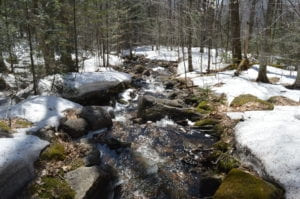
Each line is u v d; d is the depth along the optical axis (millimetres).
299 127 5930
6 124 6711
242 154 5801
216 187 5309
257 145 5559
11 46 9242
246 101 8867
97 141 7301
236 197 4359
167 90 13102
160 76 16781
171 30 22766
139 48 34469
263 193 4277
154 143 7445
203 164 6254
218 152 6227
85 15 13938
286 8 8258
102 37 18328
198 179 5773
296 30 8961
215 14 15125
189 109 9180
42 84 10305
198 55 21016
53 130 7039
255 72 13500
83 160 6035
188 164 6344
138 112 9461
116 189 5578
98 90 10961
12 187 4516
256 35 11969
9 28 8352
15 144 5258
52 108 8172
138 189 5582
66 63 12484
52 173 5219
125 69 18766
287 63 15477
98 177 5262
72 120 7598
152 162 6504
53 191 4766
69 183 5039
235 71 13891
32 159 5203
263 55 11656
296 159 4750
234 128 6992
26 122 7098
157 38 29188
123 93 12156
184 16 14969
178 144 7316
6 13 8422
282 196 4367
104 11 15172
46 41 9273
